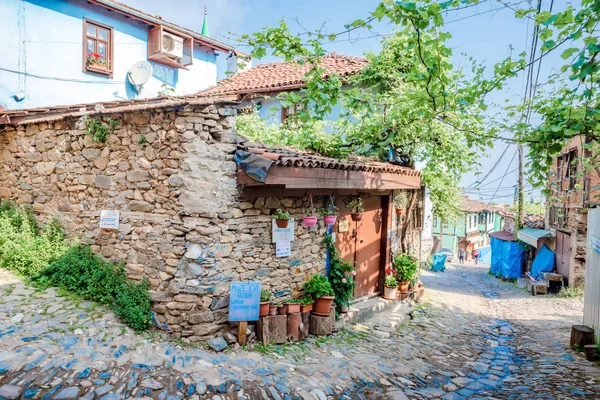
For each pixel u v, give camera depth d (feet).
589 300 24.23
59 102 32.37
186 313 16.55
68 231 20.63
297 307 19.71
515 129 18.70
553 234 50.21
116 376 13.19
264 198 18.93
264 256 19.03
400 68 32.01
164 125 16.87
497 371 19.99
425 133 30.78
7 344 13.78
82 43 33.60
